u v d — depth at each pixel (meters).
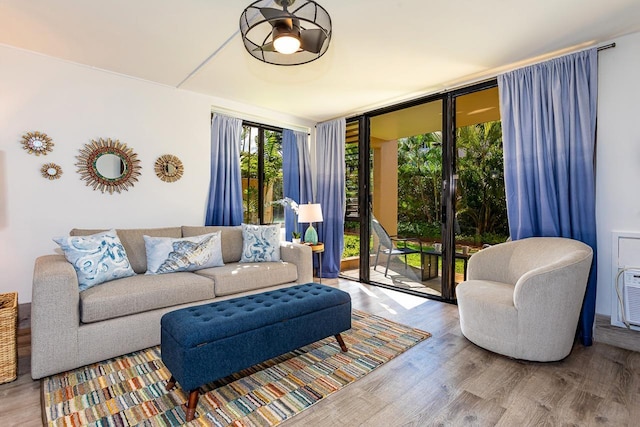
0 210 2.46
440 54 2.75
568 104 2.64
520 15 2.18
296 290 2.41
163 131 3.47
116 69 3.07
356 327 2.79
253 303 2.08
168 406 1.68
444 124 3.59
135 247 2.89
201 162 3.76
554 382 1.92
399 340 2.51
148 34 2.44
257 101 4.04
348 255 4.85
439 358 2.23
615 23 2.29
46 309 1.91
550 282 2.08
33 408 1.66
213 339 1.67
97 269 2.35
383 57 2.81
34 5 2.06
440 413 1.63
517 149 2.88
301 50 1.92
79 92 2.95
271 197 4.68
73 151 2.91
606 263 2.55
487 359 2.22
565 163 2.63
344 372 2.04
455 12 2.15
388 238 4.29
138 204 3.31
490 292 2.42
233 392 1.82
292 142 4.73
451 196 3.54
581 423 1.55
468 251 3.49
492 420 1.57
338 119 4.70
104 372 2.02
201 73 3.17
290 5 1.71
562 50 2.68
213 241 3.14
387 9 2.11
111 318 2.16
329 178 4.79
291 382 1.92
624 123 2.48
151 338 2.31
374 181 4.49
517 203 2.91
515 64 2.94
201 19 2.24
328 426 1.54
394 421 1.57
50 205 2.80
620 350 2.38
